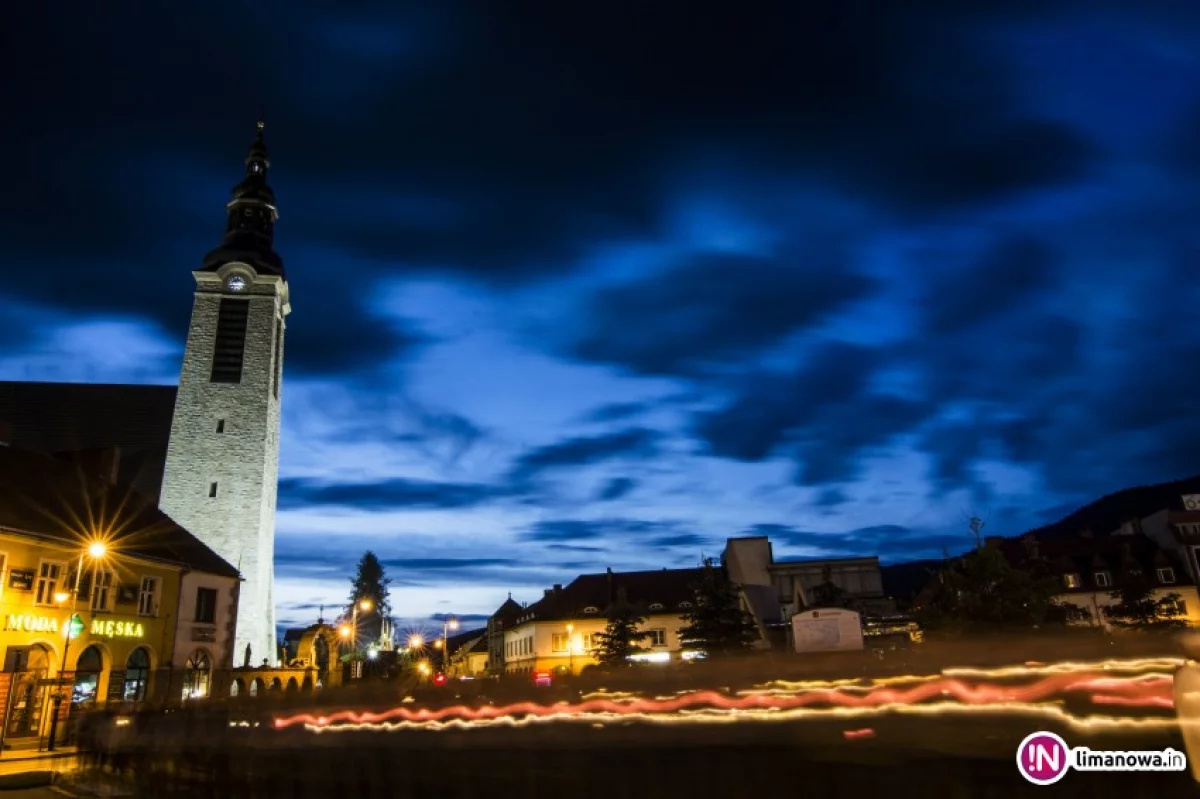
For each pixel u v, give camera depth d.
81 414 61.72
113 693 33.34
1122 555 67.56
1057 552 70.88
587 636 70.94
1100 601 65.88
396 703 14.99
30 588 29.73
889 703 11.45
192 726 15.02
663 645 70.38
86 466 44.00
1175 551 67.44
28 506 32.50
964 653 14.87
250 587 57.62
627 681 15.02
